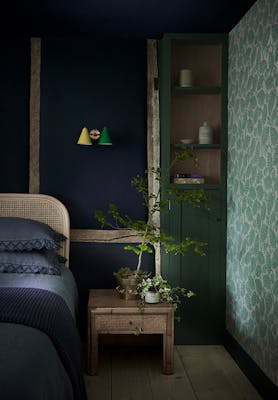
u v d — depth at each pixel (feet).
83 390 8.37
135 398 10.15
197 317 13.61
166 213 13.44
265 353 10.25
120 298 12.35
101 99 13.99
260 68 10.64
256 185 10.90
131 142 14.06
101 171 14.05
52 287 10.28
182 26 13.02
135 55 14.03
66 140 13.94
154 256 14.06
